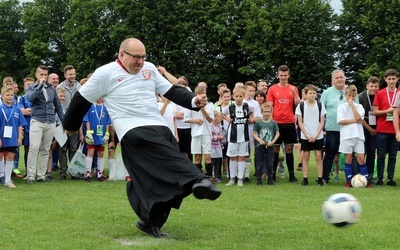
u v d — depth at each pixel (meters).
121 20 52.69
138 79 5.94
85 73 52.53
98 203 8.27
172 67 50.25
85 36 52.31
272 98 12.23
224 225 6.53
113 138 12.80
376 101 11.48
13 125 10.62
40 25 57.44
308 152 11.38
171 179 5.43
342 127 11.23
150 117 5.88
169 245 5.42
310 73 47.81
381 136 11.45
